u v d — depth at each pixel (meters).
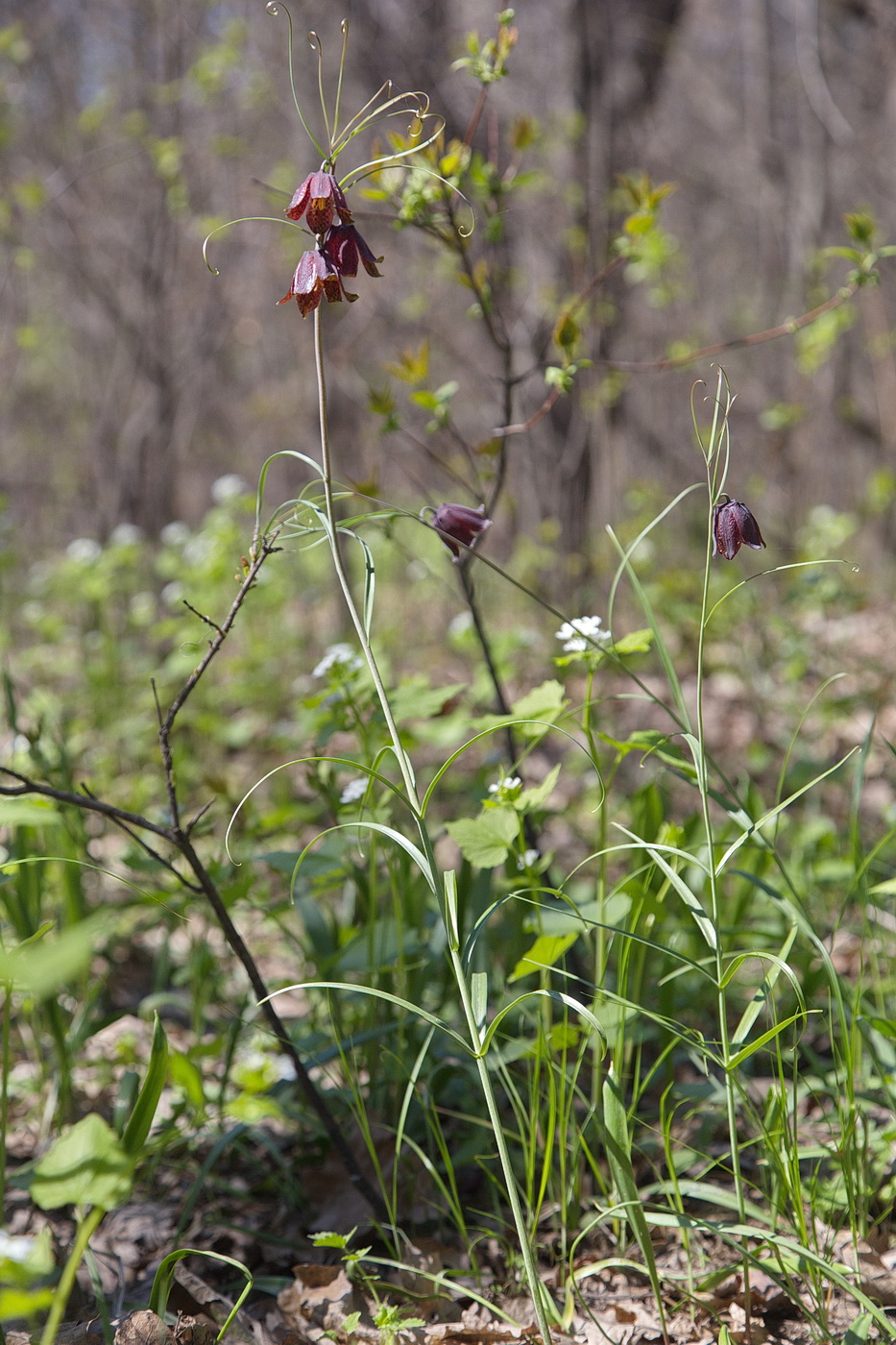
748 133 11.59
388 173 2.77
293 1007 3.15
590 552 6.55
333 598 7.36
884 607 7.56
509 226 6.39
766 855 2.62
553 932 2.14
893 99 10.24
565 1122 1.98
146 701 4.84
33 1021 2.64
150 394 8.39
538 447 6.63
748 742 4.97
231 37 7.20
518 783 2.08
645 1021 2.51
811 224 8.77
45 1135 2.47
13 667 5.72
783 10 11.57
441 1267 2.06
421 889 2.62
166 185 7.66
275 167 8.27
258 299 9.62
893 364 9.04
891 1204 2.12
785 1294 1.91
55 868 2.84
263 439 12.07
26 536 11.74
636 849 2.49
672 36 7.17
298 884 2.60
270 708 5.38
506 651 3.98
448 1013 2.55
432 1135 2.25
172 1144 2.35
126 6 8.63
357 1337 1.87
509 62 7.53
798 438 9.11
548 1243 2.09
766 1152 1.94
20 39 7.32
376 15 6.99
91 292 9.07
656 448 10.54
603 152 6.02
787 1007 2.59
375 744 3.15
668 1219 1.75
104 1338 1.79
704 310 12.73
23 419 11.85
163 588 7.15
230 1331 1.85
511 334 6.45
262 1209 2.29
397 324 8.00
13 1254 1.23
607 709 5.21
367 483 2.87
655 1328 1.88
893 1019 2.47
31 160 8.99
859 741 4.84
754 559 8.70
